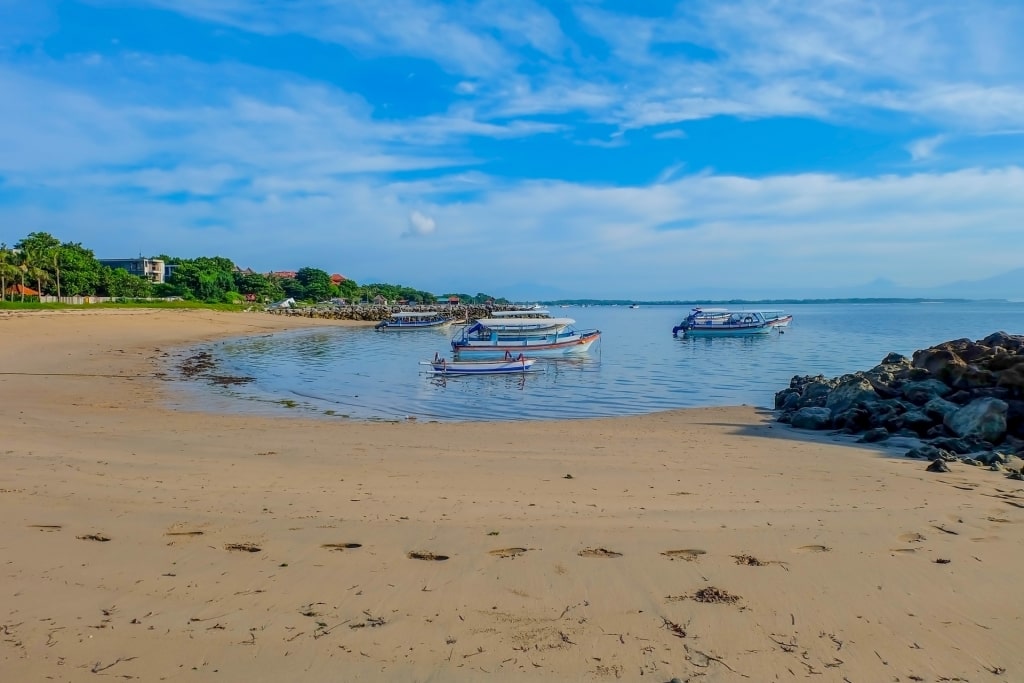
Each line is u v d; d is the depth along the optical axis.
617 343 59.12
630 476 9.55
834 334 69.12
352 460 10.59
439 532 6.36
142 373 29.53
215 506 7.18
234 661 3.89
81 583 4.96
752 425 17.17
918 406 16.39
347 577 5.18
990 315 138.50
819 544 6.13
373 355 44.88
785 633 4.39
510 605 4.72
